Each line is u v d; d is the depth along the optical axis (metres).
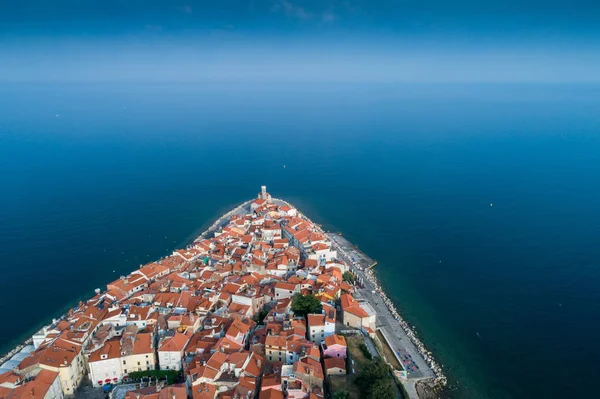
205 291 178.12
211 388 117.25
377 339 154.62
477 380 144.88
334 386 120.19
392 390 116.06
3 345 165.00
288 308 161.75
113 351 133.88
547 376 146.50
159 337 144.62
